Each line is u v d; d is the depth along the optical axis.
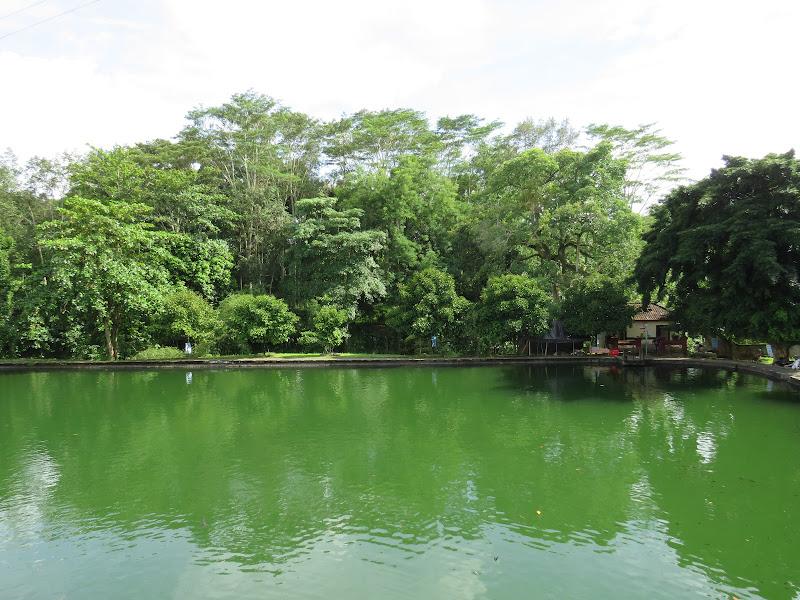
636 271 23.41
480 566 6.34
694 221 20.83
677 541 6.98
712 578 6.07
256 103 35.22
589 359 26.02
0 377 22.67
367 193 34.31
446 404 15.92
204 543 6.99
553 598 5.64
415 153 41.75
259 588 5.86
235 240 35.72
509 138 40.72
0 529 7.44
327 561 6.47
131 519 7.75
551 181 30.94
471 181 43.69
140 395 17.84
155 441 11.88
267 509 8.07
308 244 30.34
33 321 28.08
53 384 20.52
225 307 29.80
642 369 23.78
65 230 25.81
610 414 14.34
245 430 12.84
